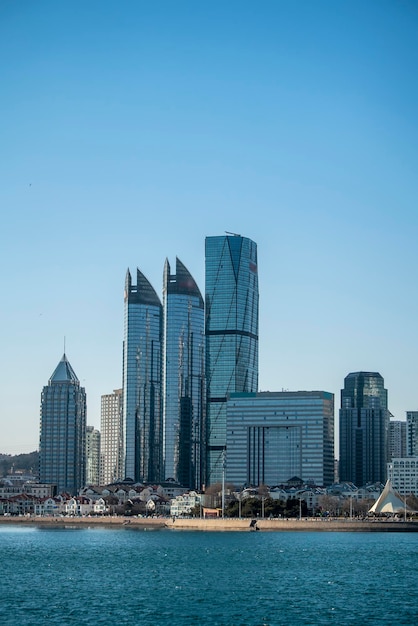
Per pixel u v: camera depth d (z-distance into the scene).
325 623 196.88
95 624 195.75
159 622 198.00
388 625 194.75
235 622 198.12
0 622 197.62
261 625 195.12
